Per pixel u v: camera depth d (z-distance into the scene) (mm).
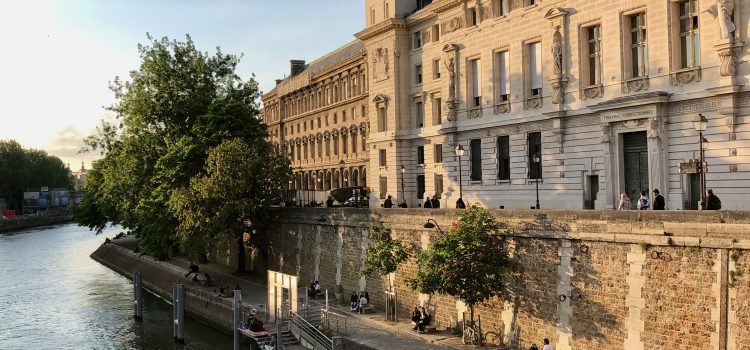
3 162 163375
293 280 38812
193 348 42125
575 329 28672
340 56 94312
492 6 50844
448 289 30578
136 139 59906
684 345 24750
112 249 86938
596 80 42438
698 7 36250
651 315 25844
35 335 47469
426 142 61125
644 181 39562
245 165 50656
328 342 34031
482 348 31594
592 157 42531
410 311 38812
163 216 54281
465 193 54750
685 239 24828
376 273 42031
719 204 29797
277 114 113625
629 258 26750
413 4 64938
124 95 61531
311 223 49438
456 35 55219
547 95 45781
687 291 24812
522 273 31297
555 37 44531
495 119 50625
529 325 30875
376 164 67438
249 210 50375
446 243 30984
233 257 62594
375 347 32281
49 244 109688
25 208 171125
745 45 33969
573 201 44062
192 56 62000
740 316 23219
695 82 36188
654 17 38188
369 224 42750
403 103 64312
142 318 52094
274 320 40844
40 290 65438
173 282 59562
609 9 40938
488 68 51406
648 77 38688
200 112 60750
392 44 64188
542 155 46688
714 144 35500
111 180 62062
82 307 57031
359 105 82875
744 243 23172
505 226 32031
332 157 91812
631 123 39688
